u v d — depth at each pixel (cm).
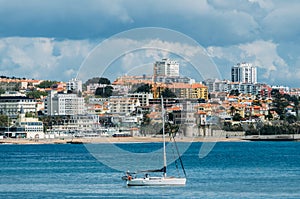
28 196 19225
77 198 18500
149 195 18462
